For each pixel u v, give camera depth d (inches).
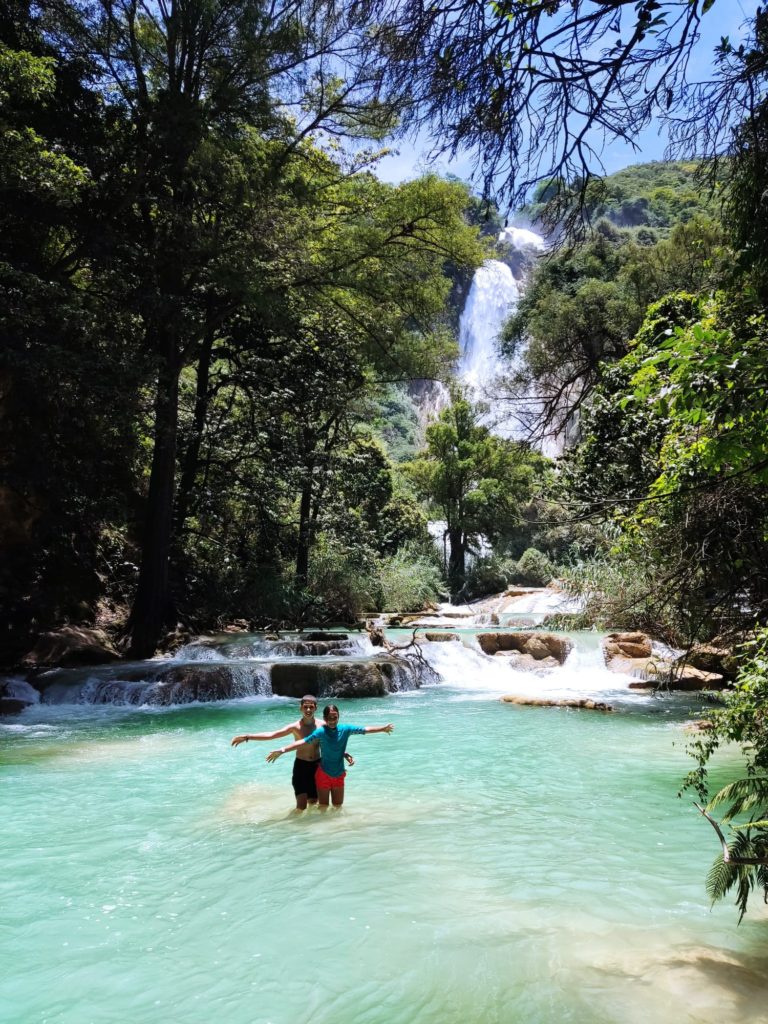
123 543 842.8
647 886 207.0
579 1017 138.6
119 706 547.8
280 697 600.1
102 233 624.4
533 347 1102.4
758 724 185.9
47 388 591.2
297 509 1243.8
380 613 1227.9
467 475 1684.3
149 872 220.7
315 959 165.2
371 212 812.0
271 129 734.5
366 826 265.6
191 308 738.8
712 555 297.1
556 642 737.0
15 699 527.2
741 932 176.2
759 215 139.7
